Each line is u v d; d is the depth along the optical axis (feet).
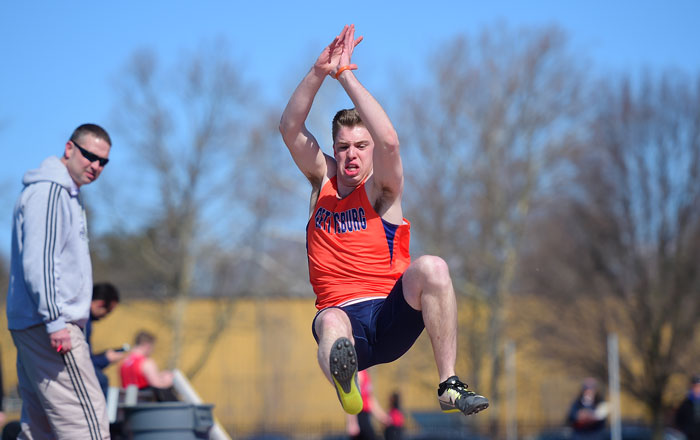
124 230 284.61
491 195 277.23
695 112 255.70
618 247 257.96
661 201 254.88
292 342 313.94
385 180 44.32
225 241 296.10
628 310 253.24
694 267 250.16
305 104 45.73
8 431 67.92
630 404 298.35
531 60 277.64
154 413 69.77
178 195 287.89
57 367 54.13
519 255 282.77
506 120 279.90
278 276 314.55
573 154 271.49
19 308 54.44
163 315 295.28
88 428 54.54
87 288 55.77
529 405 298.35
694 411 134.00
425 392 298.56
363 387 136.05
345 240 45.19
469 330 284.00
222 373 313.12
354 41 45.47
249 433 300.81
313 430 296.30
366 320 43.62
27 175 55.72
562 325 261.24
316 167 46.93
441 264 41.98
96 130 57.21
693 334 249.34
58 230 54.19
